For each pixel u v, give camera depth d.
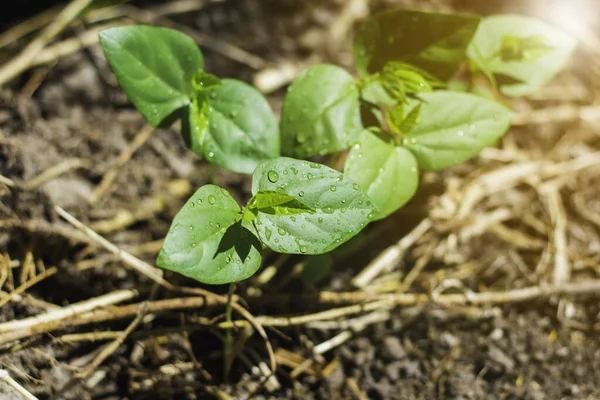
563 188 0.74
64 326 0.60
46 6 0.76
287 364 0.64
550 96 0.79
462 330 0.67
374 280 0.68
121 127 0.72
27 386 0.60
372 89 0.61
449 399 0.64
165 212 0.69
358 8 0.84
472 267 0.70
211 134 0.60
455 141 0.60
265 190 0.55
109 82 0.74
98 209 0.68
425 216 0.71
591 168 0.75
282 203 0.55
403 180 0.59
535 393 0.64
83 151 0.70
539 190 0.73
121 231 0.68
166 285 0.63
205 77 0.59
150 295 0.64
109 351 0.61
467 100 0.60
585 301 0.68
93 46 0.75
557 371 0.65
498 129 0.60
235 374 0.64
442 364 0.65
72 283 0.64
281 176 0.55
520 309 0.68
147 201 0.69
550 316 0.68
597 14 0.85
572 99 0.79
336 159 0.66
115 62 0.58
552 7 0.85
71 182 0.68
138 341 0.63
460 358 0.65
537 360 0.65
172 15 0.80
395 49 0.62
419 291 0.68
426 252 0.70
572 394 0.64
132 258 0.64
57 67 0.74
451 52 0.61
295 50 0.80
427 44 0.61
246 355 0.64
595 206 0.73
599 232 0.72
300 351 0.65
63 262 0.65
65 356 0.62
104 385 0.62
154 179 0.70
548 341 0.66
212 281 0.54
